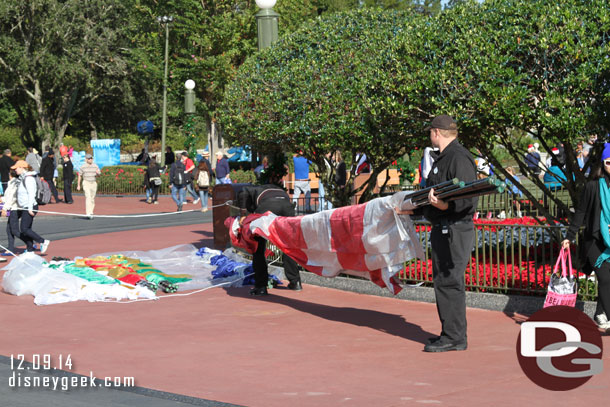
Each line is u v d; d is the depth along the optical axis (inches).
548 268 343.3
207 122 1541.6
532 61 320.8
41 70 1894.7
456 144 267.6
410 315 332.8
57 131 2018.9
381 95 361.4
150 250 589.9
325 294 393.1
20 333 312.0
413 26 386.3
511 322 308.3
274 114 430.9
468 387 219.8
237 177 1268.5
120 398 218.2
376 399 209.8
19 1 1760.6
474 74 323.0
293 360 258.7
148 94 2078.0
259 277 393.1
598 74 301.4
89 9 1862.7
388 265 303.1
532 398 207.3
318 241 335.9
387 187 597.6
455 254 264.8
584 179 360.8
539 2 321.7
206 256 520.7
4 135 2261.3
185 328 316.5
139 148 2306.8
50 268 432.8
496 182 232.2
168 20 1475.1
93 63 1903.3
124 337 301.0
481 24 332.8
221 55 1444.4
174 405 210.1
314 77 416.2
